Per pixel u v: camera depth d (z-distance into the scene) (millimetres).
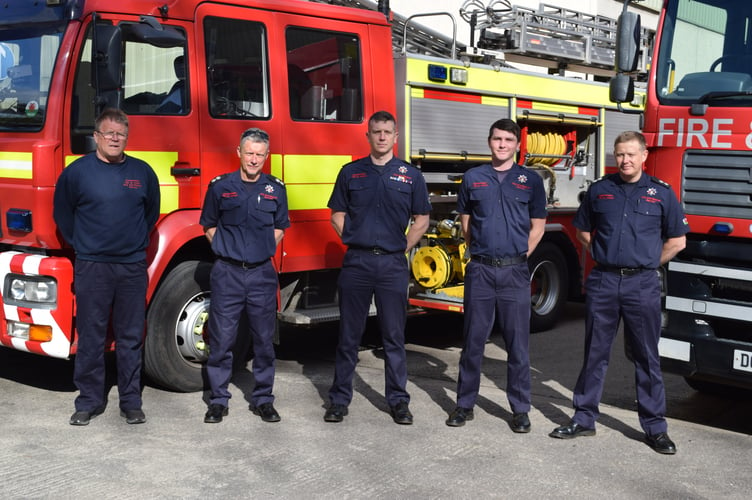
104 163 4977
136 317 5129
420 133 7145
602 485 4305
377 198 5211
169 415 5332
